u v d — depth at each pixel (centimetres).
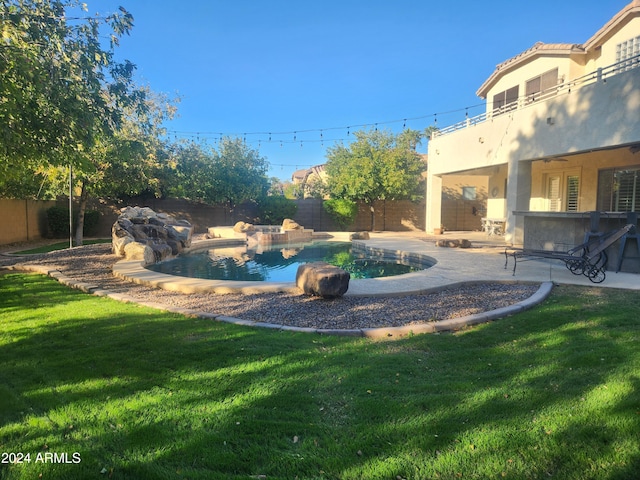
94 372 351
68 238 1798
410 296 654
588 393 300
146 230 1319
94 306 591
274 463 227
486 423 264
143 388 321
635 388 303
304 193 3100
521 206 1384
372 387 320
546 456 229
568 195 1585
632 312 523
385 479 213
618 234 747
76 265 988
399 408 286
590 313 524
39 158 619
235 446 243
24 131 557
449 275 809
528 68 1600
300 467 224
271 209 2264
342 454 235
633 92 976
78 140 597
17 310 565
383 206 2347
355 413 281
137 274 827
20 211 1590
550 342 422
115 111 627
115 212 2047
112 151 1263
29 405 294
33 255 1149
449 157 1822
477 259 1066
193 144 2042
